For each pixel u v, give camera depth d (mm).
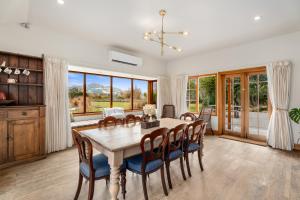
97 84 5312
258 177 2381
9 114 2600
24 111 2762
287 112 3561
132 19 2994
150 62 5656
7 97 2947
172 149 2227
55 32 3521
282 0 2359
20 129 2723
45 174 2434
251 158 3104
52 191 2012
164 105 5914
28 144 2820
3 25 2912
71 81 4711
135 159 2010
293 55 3547
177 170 2633
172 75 6109
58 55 3559
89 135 2139
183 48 4676
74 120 4570
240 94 4582
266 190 2057
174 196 1936
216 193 1995
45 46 3385
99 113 5309
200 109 5391
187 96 5738
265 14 2773
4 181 2223
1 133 2535
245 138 4465
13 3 2355
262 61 3988
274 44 3801
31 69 3076
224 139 4453
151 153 1858
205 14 2785
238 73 4594
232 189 2082
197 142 2672
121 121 3047
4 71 2801
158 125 2773
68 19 3012
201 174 2482
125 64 4910
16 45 3037
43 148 3012
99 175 1729
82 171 1810
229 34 3666
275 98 3686
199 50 4871
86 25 3258
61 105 3473
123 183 1909
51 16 2902
